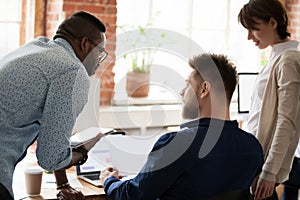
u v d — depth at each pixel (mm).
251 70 5727
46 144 2158
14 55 2262
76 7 4324
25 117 2188
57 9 4348
